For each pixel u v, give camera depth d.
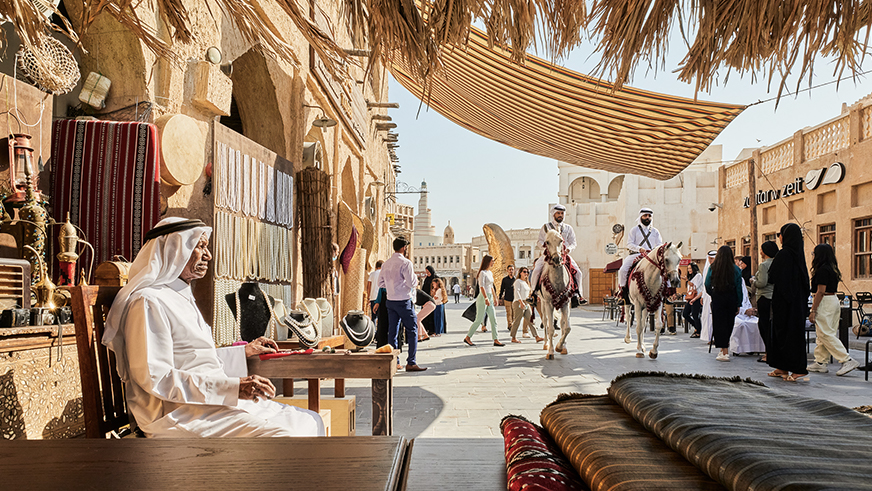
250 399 2.42
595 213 36.19
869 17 1.61
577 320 20.84
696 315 13.46
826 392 6.31
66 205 3.94
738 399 1.22
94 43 4.25
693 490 0.86
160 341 2.29
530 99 7.24
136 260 2.48
